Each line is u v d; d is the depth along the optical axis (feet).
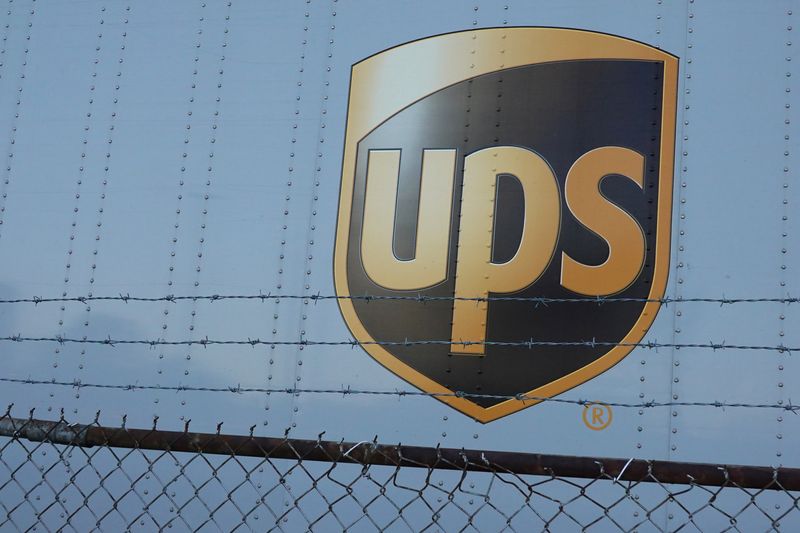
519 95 9.91
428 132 10.04
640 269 9.28
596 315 9.29
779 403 8.84
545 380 9.29
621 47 9.82
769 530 8.71
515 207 9.64
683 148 9.45
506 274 9.52
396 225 9.89
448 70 10.15
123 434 7.95
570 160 9.65
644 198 9.41
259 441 7.57
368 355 9.74
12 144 11.37
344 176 10.18
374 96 10.29
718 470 6.69
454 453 7.13
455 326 9.54
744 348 8.24
